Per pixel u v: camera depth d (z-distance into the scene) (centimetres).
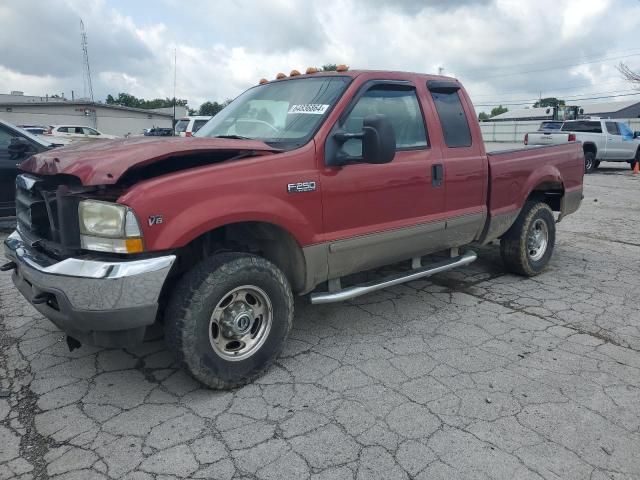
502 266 623
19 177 376
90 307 286
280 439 286
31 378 353
